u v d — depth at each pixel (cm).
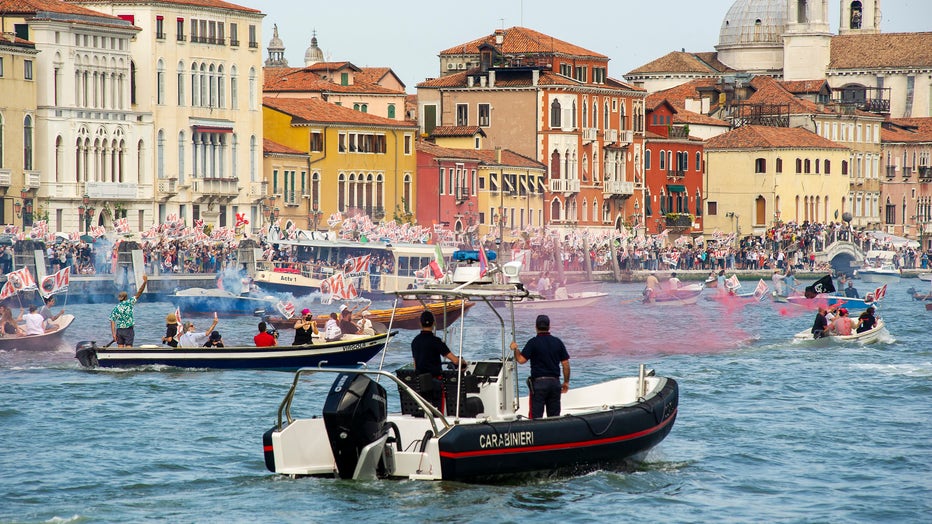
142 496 5956
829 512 5784
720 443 7050
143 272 17162
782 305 18250
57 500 5903
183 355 9462
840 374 9825
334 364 9700
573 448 5881
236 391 8650
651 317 16075
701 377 9662
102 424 7531
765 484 6209
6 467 6481
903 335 13375
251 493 5919
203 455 6738
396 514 5544
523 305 16975
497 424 5688
